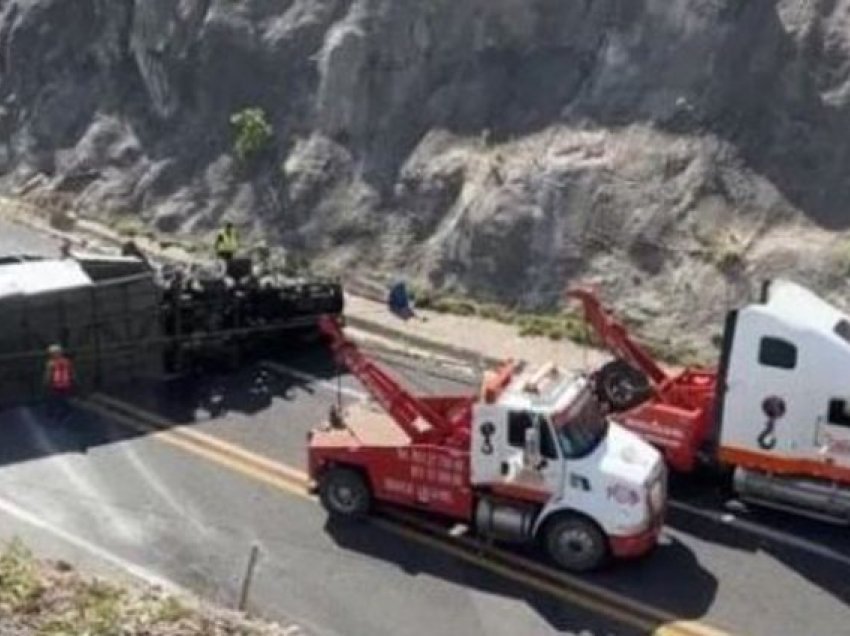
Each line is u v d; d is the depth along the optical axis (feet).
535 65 108.99
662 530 72.79
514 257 101.76
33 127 134.41
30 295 86.07
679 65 102.78
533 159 104.12
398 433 74.23
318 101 115.85
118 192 123.85
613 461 68.18
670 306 95.40
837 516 72.84
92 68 133.90
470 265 103.40
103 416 86.02
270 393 89.66
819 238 93.15
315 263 109.19
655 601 66.39
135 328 90.17
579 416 69.31
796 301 74.08
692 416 74.90
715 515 74.64
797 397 71.72
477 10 111.65
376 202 110.32
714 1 102.58
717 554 70.74
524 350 94.84
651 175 100.01
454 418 73.56
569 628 64.18
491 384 70.18
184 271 95.91
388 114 113.09
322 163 113.80
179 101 125.18
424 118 111.65
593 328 87.92
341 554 70.28
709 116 100.27
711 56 101.55
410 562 69.56
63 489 76.74
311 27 118.83
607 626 64.28
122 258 95.30
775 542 72.02
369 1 116.06
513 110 108.27
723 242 95.40
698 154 99.25
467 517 71.10
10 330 86.02
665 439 75.46
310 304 95.61
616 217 99.50
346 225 110.32
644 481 67.15
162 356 91.61
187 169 121.39
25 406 87.25
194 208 118.42
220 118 121.60
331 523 73.31
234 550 70.59
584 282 98.58
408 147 111.24
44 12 138.62
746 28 100.94
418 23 113.29
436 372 92.73
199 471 78.95
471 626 64.28
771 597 66.95
